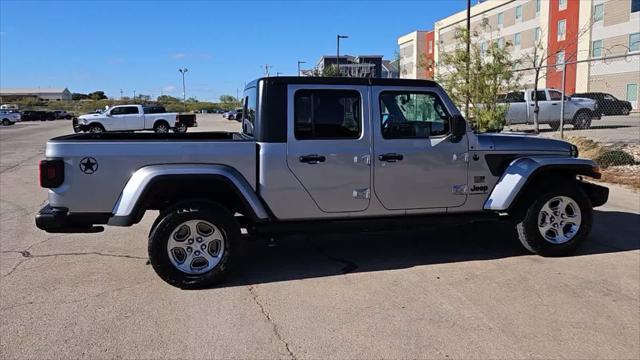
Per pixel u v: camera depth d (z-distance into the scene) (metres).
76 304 4.61
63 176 4.84
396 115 5.50
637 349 3.71
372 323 4.15
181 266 4.98
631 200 8.80
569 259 5.73
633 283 4.97
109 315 4.37
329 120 5.30
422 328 4.05
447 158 5.59
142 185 4.81
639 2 44.75
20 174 13.74
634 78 45.53
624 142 15.60
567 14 52.03
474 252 6.05
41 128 44.97
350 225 5.44
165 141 4.95
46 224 4.85
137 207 4.81
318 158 5.25
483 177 5.75
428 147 5.53
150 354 3.69
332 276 5.28
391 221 5.55
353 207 5.42
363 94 5.36
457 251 6.10
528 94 21.67
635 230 6.89
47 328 4.12
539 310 4.37
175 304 4.59
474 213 5.80
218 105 111.69
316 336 3.94
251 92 5.82
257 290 4.92
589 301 4.55
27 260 5.93
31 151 20.97
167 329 4.09
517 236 5.89
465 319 4.21
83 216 4.89
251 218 5.14
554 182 5.80
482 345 3.77
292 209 5.27
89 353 3.71
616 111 30.12
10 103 117.06
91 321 4.25
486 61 15.59
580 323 4.12
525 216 5.73
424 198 5.60
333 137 5.31
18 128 45.47
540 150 5.87
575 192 5.76
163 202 5.26
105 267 5.66
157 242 4.86
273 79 5.19
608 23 47.41
